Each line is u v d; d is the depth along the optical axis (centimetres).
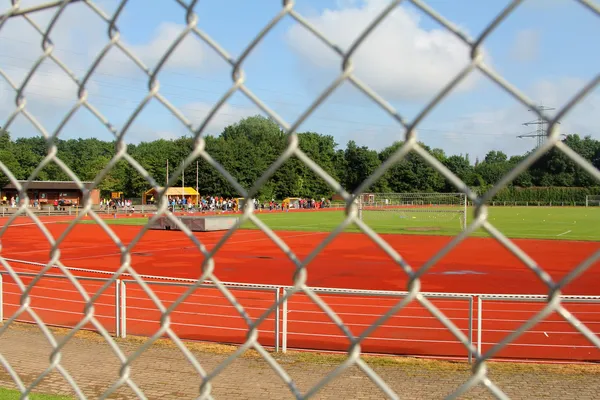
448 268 1948
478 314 841
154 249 2572
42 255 2361
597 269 1900
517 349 887
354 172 8456
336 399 679
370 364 816
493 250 2544
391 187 7256
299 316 1088
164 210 189
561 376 761
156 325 1038
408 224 4719
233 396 690
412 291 144
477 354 137
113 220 4975
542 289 1511
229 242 2952
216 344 916
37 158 5288
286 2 153
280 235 3431
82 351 871
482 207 130
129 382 204
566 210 7256
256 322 173
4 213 4956
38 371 770
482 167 5362
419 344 916
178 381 741
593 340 121
